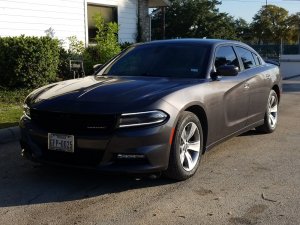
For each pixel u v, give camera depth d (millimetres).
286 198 4629
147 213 4234
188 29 53906
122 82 5281
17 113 8898
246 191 4836
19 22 12875
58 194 4730
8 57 11055
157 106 4641
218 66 6000
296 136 7578
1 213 4242
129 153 4508
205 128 5465
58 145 4672
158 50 6230
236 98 6145
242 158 6160
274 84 7652
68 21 14445
